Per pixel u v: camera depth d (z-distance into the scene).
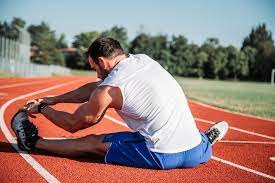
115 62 3.71
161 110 3.54
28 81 22.73
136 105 3.54
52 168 3.56
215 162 4.16
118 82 3.53
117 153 3.67
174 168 3.73
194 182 3.37
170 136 3.56
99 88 3.56
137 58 3.79
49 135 5.27
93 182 3.21
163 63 85.75
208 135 4.27
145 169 3.66
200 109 10.85
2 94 11.51
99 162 3.82
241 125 7.86
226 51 78.44
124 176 3.41
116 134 3.76
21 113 4.04
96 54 3.69
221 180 3.49
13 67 31.53
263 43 76.12
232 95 19.11
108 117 7.57
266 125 8.06
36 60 79.56
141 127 3.63
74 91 4.18
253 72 73.38
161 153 3.56
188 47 86.75
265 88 33.25
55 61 84.19
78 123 3.70
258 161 4.36
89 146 3.79
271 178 3.67
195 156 3.70
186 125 3.65
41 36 80.19
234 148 5.07
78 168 3.59
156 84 3.59
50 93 13.22
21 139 4.03
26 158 3.85
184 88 25.06
